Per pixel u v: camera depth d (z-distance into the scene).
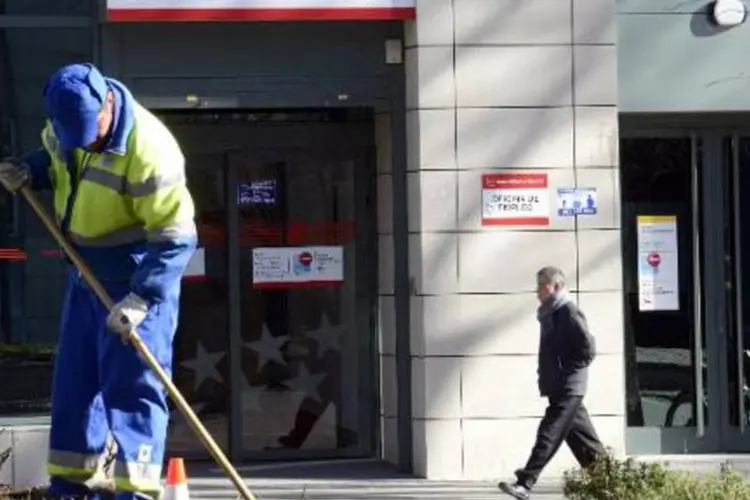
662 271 33.22
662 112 32.31
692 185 33.16
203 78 30.91
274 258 33.00
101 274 16.25
